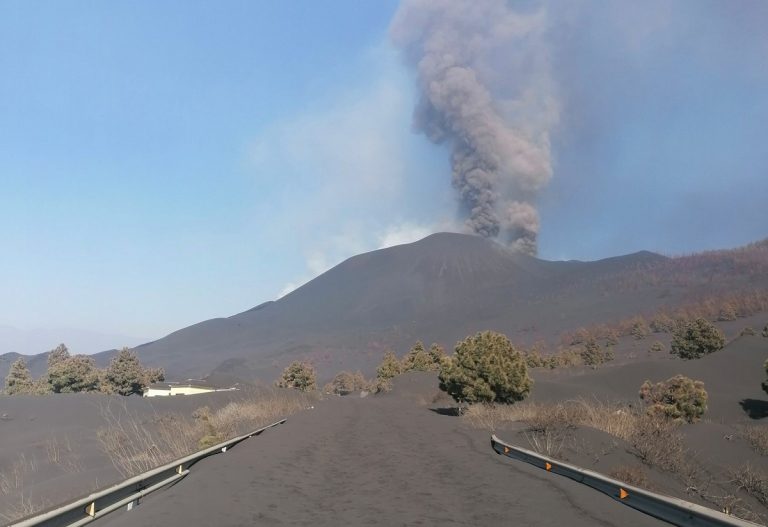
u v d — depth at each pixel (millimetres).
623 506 8758
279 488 10969
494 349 33875
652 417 17812
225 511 8828
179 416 33094
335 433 22562
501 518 8469
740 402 38344
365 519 8609
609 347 112250
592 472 10242
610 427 16844
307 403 45938
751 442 17906
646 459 13938
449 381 34812
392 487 11289
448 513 8922
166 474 11117
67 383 67688
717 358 53094
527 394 34094
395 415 34375
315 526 8172
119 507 8445
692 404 27219
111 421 36844
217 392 51344
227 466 13258
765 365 38375
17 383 69188
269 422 26375
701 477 13930
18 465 20875
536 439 15523
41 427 35438
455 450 16688
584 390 46781
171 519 8094
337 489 11117
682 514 7359
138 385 72500
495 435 18219
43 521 6371
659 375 49312
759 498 13109
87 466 19812
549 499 9500
